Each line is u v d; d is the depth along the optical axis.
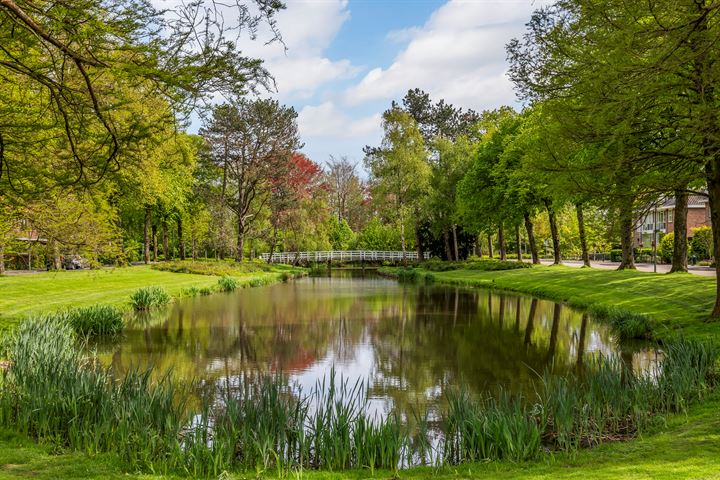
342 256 59.97
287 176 47.91
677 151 11.79
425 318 20.72
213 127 42.78
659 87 9.48
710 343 9.83
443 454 7.03
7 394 7.81
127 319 20.72
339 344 15.98
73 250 12.23
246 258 61.47
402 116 48.78
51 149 8.20
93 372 8.91
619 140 10.68
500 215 38.44
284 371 12.72
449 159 47.88
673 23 8.49
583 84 10.73
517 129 36.50
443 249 54.56
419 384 11.35
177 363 13.56
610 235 13.38
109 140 7.12
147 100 6.98
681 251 22.92
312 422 7.33
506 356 13.86
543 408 7.69
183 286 30.77
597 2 10.13
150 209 43.38
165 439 6.71
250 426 6.87
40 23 6.02
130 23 5.87
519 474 5.82
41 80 6.49
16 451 6.37
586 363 12.77
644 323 14.80
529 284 28.94
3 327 14.81
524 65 12.47
